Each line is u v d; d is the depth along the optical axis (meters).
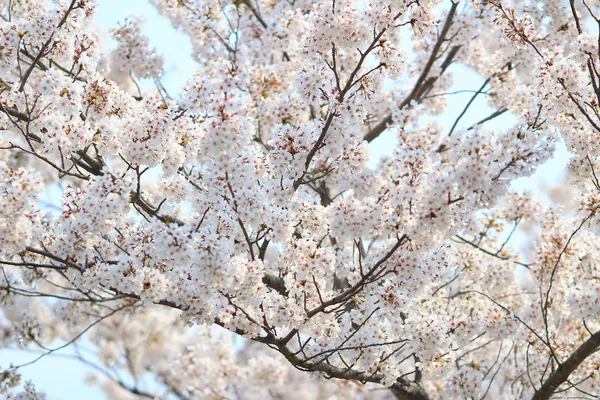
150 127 4.73
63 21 5.16
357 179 5.41
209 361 10.60
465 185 4.12
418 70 8.75
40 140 5.20
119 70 8.34
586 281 7.25
